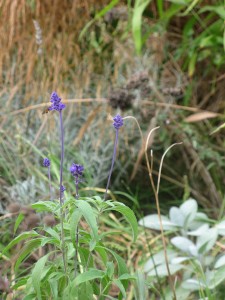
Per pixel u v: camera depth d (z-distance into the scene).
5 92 3.52
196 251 2.35
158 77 3.69
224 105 3.60
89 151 3.32
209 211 3.14
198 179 3.34
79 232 1.79
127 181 3.31
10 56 3.71
